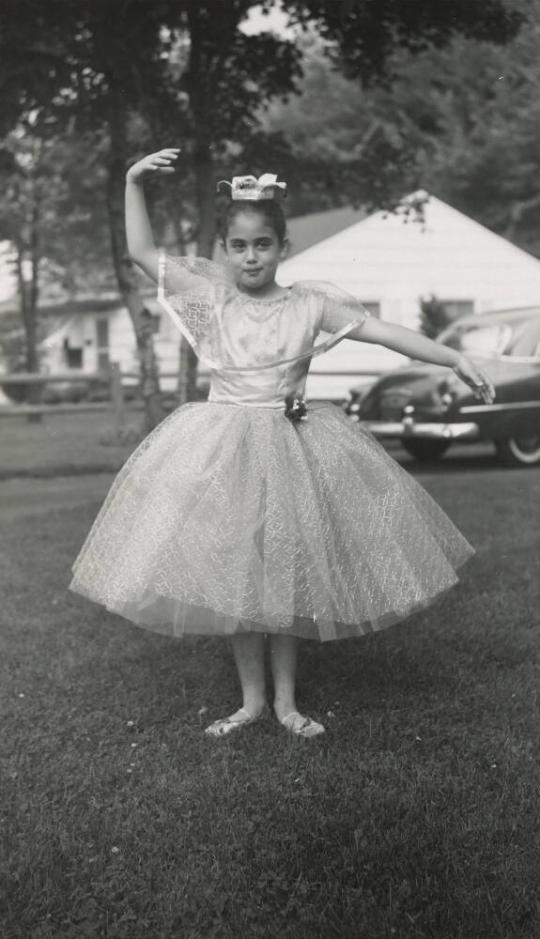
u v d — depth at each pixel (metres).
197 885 2.38
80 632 4.49
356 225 19.14
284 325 3.30
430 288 19.73
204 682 3.82
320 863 2.46
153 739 3.29
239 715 3.39
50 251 19.78
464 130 27.53
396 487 3.32
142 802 2.83
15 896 2.34
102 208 17.50
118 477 3.36
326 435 3.31
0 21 8.09
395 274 19.50
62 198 17.91
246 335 3.29
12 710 3.56
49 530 7.00
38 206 18.61
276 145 10.81
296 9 9.16
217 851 2.54
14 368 25.61
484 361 11.05
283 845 2.54
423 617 4.53
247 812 2.75
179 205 12.20
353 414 11.07
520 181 26.86
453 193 27.42
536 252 27.22
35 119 9.63
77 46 8.70
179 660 4.07
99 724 3.43
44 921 2.26
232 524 3.08
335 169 11.34
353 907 2.26
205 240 10.45
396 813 2.70
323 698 3.59
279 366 3.28
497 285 20.09
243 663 3.38
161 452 3.28
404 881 2.34
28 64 8.49
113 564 3.21
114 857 2.53
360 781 2.91
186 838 2.61
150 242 3.41
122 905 2.31
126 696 3.68
